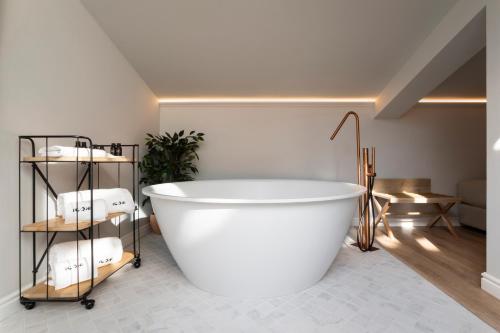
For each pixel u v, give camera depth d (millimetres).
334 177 3053
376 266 1750
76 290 1232
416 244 2248
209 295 1358
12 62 1242
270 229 1181
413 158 3061
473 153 3061
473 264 1793
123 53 2258
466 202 2840
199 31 2027
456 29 1708
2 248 1194
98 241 1476
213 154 3090
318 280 1507
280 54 2273
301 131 3064
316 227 1248
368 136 3053
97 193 1496
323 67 2434
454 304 1274
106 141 2025
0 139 1187
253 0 1772
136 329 1088
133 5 1800
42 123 1418
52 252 1306
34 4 1364
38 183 1386
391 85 2602
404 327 1099
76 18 1692
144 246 2207
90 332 1067
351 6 1792
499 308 1236
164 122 3094
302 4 1790
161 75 2580
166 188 1896
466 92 2867
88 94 1806
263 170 3076
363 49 2186
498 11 1334
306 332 1068
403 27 1944
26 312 1201
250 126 3084
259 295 1322
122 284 1489
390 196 2500
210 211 1198
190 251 1324
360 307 1246
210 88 2812
